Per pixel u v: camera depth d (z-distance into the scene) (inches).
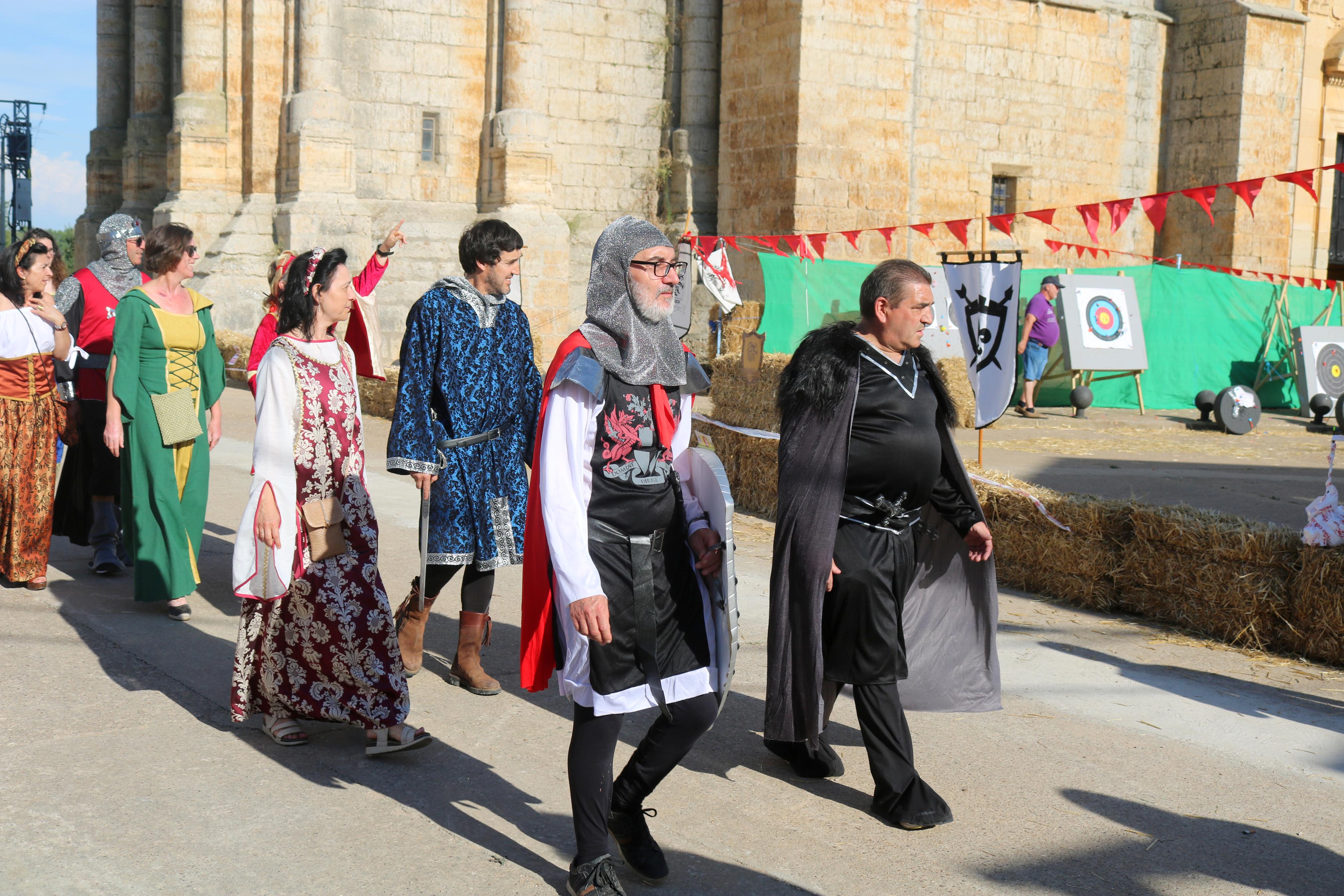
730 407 500.4
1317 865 142.8
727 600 129.6
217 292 768.9
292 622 168.6
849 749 181.9
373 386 610.5
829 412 153.6
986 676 175.8
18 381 253.0
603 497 128.3
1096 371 708.0
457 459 194.4
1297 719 196.1
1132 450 543.5
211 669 208.4
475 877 134.7
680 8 892.0
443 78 829.8
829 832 150.2
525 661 132.3
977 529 167.9
